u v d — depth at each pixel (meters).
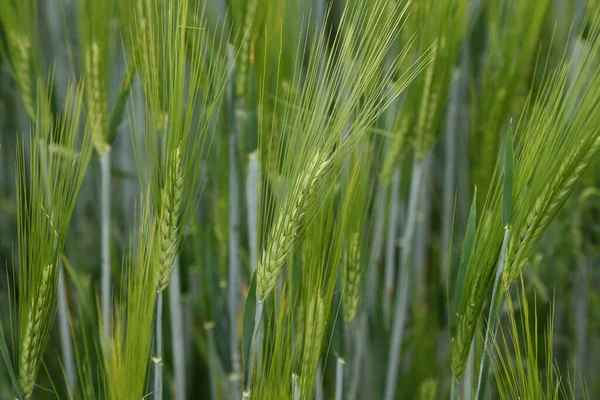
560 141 0.73
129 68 0.82
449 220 0.99
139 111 0.92
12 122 1.01
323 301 0.77
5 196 1.01
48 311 0.76
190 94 0.74
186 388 1.01
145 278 0.77
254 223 0.88
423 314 0.99
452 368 0.78
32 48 0.86
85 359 0.88
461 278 0.76
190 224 0.88
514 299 0.97
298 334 0.79
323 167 0.73
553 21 0.95
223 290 0.93
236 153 0.88
